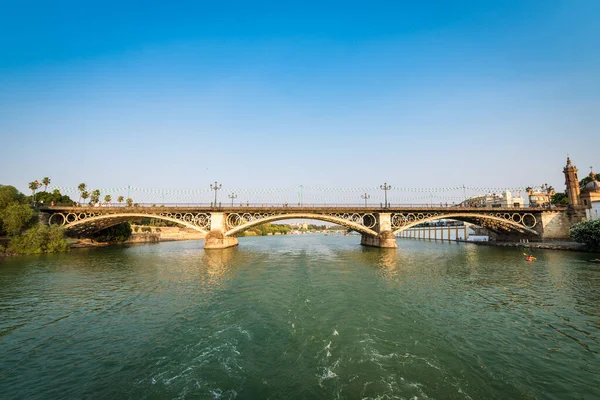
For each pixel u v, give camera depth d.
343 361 11.00
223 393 9.03
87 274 32.09
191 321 16.08
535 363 11.04
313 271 33.94
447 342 12.93
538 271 32.28
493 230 75.19
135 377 10.14
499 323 15.49
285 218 65.81
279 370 10.41
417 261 43.44
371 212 65.75
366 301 19.92
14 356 11.95
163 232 119.38
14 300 20.98
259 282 27.16
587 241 47.22
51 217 58.47
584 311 17.64
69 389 9.47
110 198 78.94
